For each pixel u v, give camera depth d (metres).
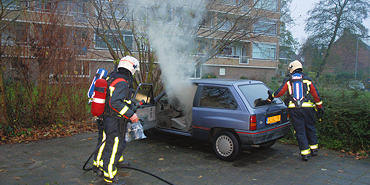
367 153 4.87
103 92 3.42
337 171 4.07
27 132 5.79
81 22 6.60
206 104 4.70
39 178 3.65
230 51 8.66
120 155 3.68
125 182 3.57
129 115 3.33
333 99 5.49
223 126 4.38
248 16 6.80
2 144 5.22
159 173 3.93
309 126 4.74
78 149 5.04
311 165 4.34
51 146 5.19
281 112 4.79
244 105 4.24
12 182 3.49
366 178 3.80
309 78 4.64
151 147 5.25
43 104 6.07
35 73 5.86
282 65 20.38
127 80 3.52
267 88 5.14
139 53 7.06
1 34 5.49
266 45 8.03
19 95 5.70
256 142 4.14
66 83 6.48
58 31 5.95
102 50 7.99
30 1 5.85
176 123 5.22
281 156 4.82
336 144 5.21
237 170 4.08
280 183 3.61
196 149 5.16
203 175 3.87
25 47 5.63
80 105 6.94
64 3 6.12
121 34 7.03
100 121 3.54
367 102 5.05
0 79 5.38
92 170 3.97
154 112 5.26
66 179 3.64
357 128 4.96
